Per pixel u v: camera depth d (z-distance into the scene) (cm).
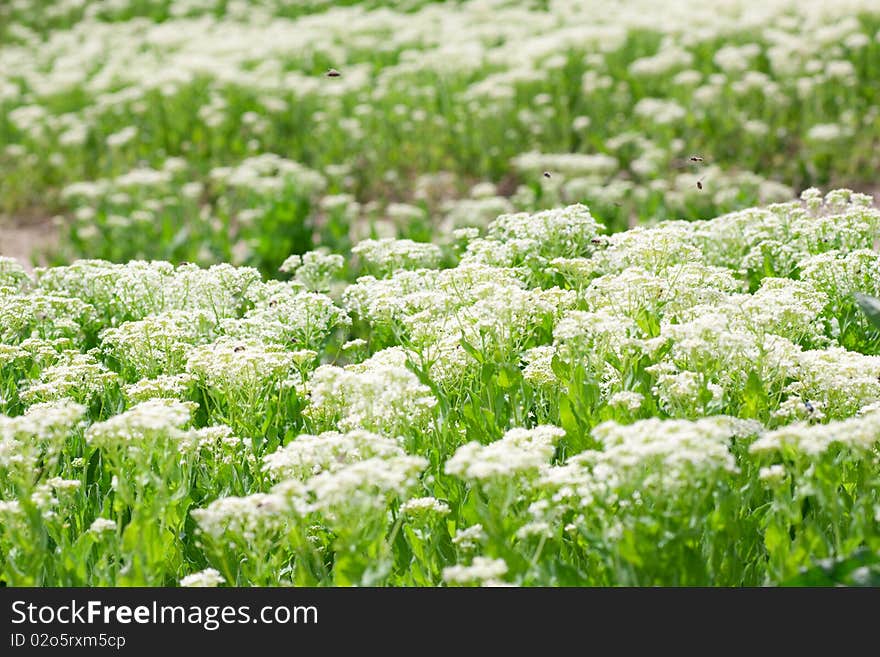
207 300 805
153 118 1930
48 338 782
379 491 470
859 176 1492
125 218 1393
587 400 577
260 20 2761
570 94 1823
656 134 1591
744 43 1909
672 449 413
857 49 1717
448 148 1756
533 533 446
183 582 454
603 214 1199
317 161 1720
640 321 648
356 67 2055
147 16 3105
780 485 456
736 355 564
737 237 848
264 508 446
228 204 1545
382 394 530
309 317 741
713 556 450
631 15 2030
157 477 516
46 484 519
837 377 548
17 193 1820
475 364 648
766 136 1590
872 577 416
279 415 645
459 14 2456
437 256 896
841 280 709
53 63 2494
